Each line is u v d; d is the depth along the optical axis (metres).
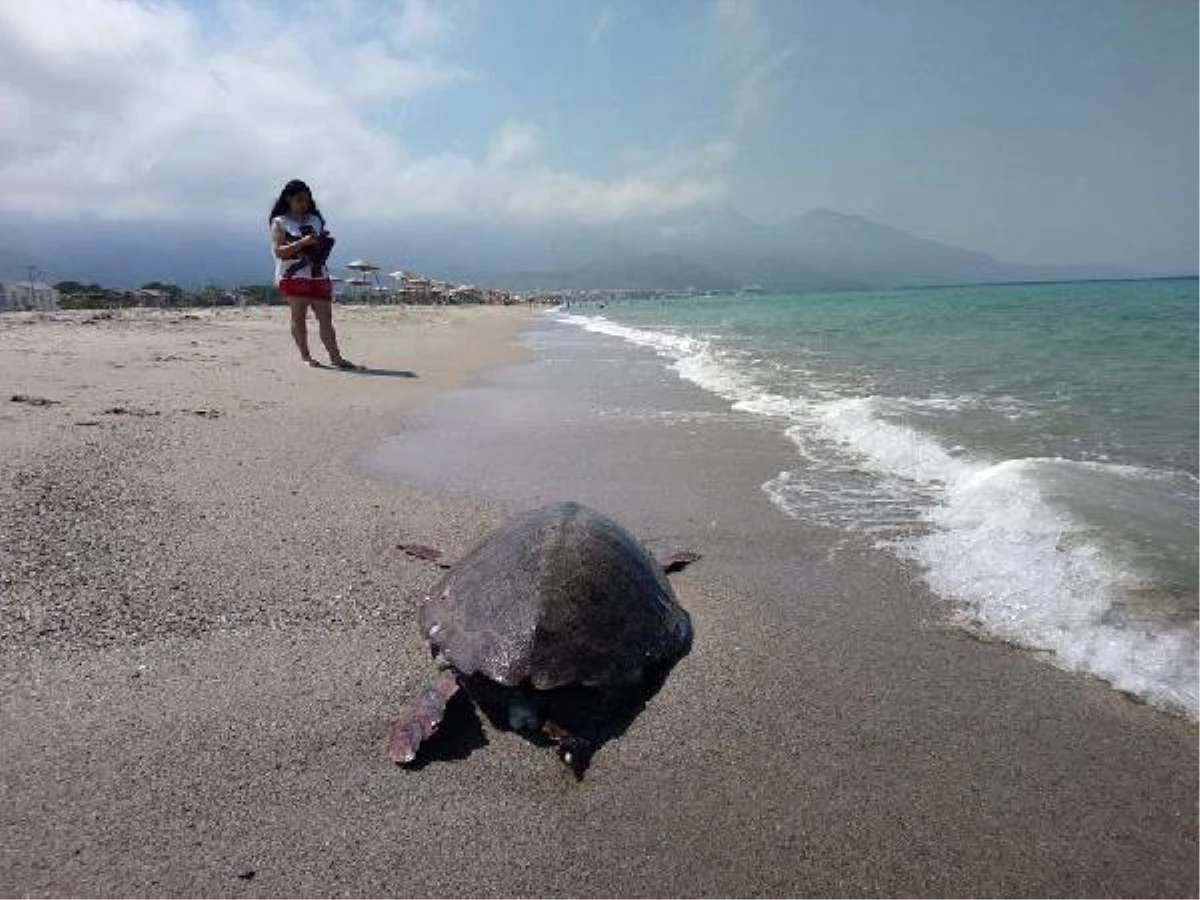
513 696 3.30
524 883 2.42
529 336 21.66
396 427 8.35
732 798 2.78
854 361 13.00
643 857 2.52
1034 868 2.43
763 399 9.66
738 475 6.43
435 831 2.63
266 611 4.02
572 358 15.27
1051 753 2.93
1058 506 4.89
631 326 26.42
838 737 3.09
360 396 9.98
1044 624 3.79
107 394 8.91
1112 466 5.74
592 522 3.97
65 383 9.42
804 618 4.04
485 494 6.04
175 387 9.70
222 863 2.46
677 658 3.68
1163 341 13.73
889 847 2.54
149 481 5.82
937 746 3.01
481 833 2.62
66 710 3.14
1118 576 3.98
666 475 6.50
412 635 3.85
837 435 7.62
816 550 4.86
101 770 2.83
